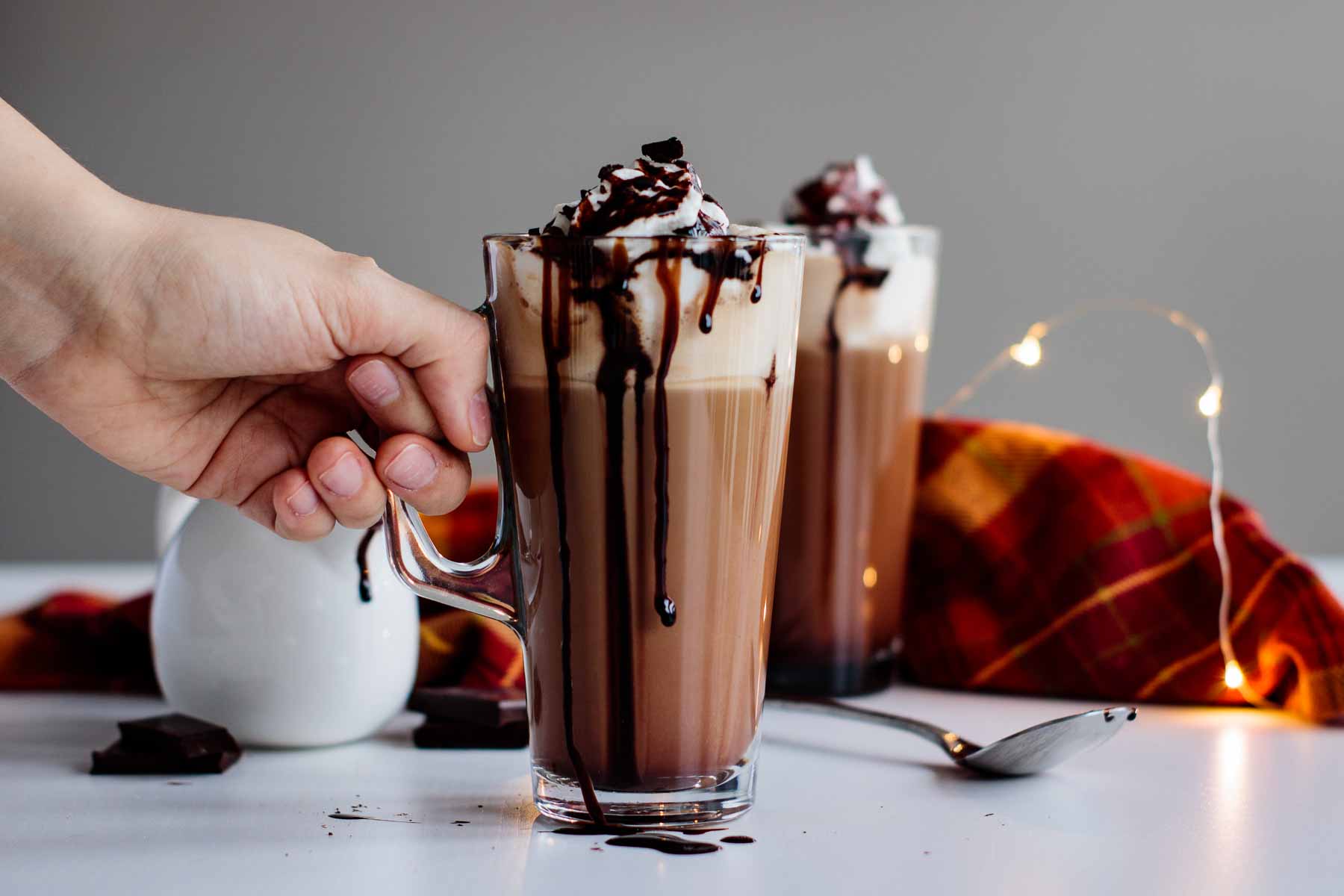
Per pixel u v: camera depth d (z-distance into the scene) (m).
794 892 0.48
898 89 1.35
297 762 0.60
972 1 1.33
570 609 0.52
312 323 0.52
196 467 0.58
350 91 1.38
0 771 0.59
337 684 0.61
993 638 0.71
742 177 1.36
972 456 0.74
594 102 1.37
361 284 0.52
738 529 0.52
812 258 0.69
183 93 1.39
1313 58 1.33
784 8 1.34
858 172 0.74
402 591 0.62
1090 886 0.49
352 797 0.56
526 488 0.52
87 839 0.52
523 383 0.52
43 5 1.37
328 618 0.60
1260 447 1.39
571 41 1.36
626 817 0.52
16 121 0.52
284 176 1.40
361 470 0.54
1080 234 1.37
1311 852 0.51
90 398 0.54
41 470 1.47
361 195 1.40
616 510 0.51
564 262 0.51
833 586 0.70
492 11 1.37
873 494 0.70
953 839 0.52
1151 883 0.49
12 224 0.51
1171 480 0.71
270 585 0.60
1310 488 1.40
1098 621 0.69
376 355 0.53
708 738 0.53
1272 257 1.37
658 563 0.51
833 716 0.66
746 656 0.53
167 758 0.59
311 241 0.53
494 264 0.53
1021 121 1.35
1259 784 0.57
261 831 0.53
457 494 0.55
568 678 0.52
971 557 0.73
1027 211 1.37
